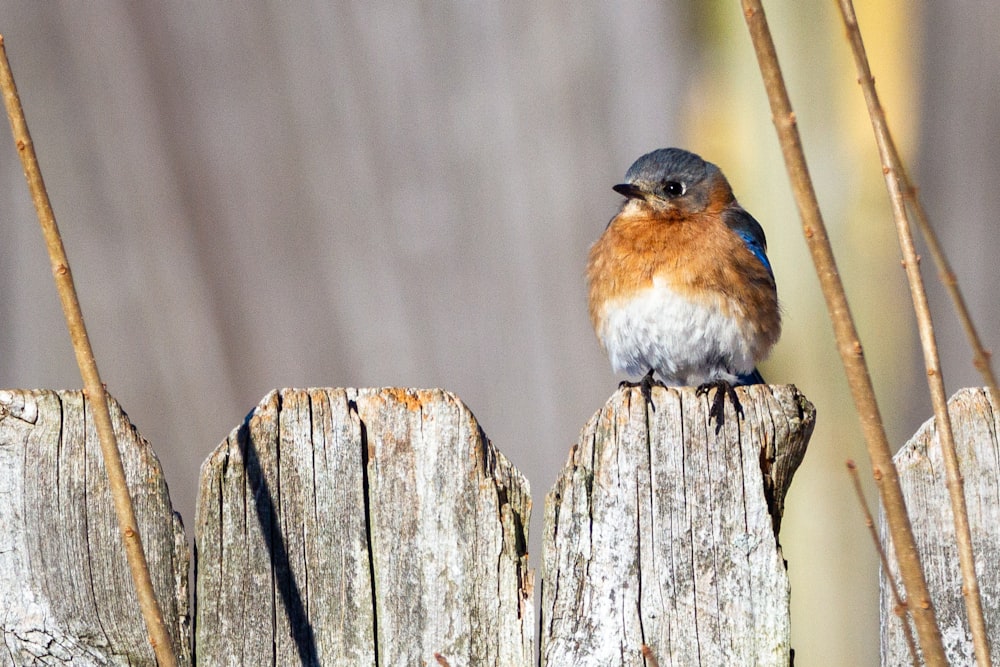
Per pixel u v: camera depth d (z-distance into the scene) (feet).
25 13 38.32
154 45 38.88
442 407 23.95
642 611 23.58
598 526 23.77
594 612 23.62
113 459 20.54
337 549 23.73
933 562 23.62
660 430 23.89
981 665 20.10
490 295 39.14
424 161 39.24
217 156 39.01
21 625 22.84
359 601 23.70
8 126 38.24
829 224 38.60
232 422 38.65
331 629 23.65
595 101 39.17
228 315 38.81
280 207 39.01
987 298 39.75
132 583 23.18
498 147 39.19
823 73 38.47
